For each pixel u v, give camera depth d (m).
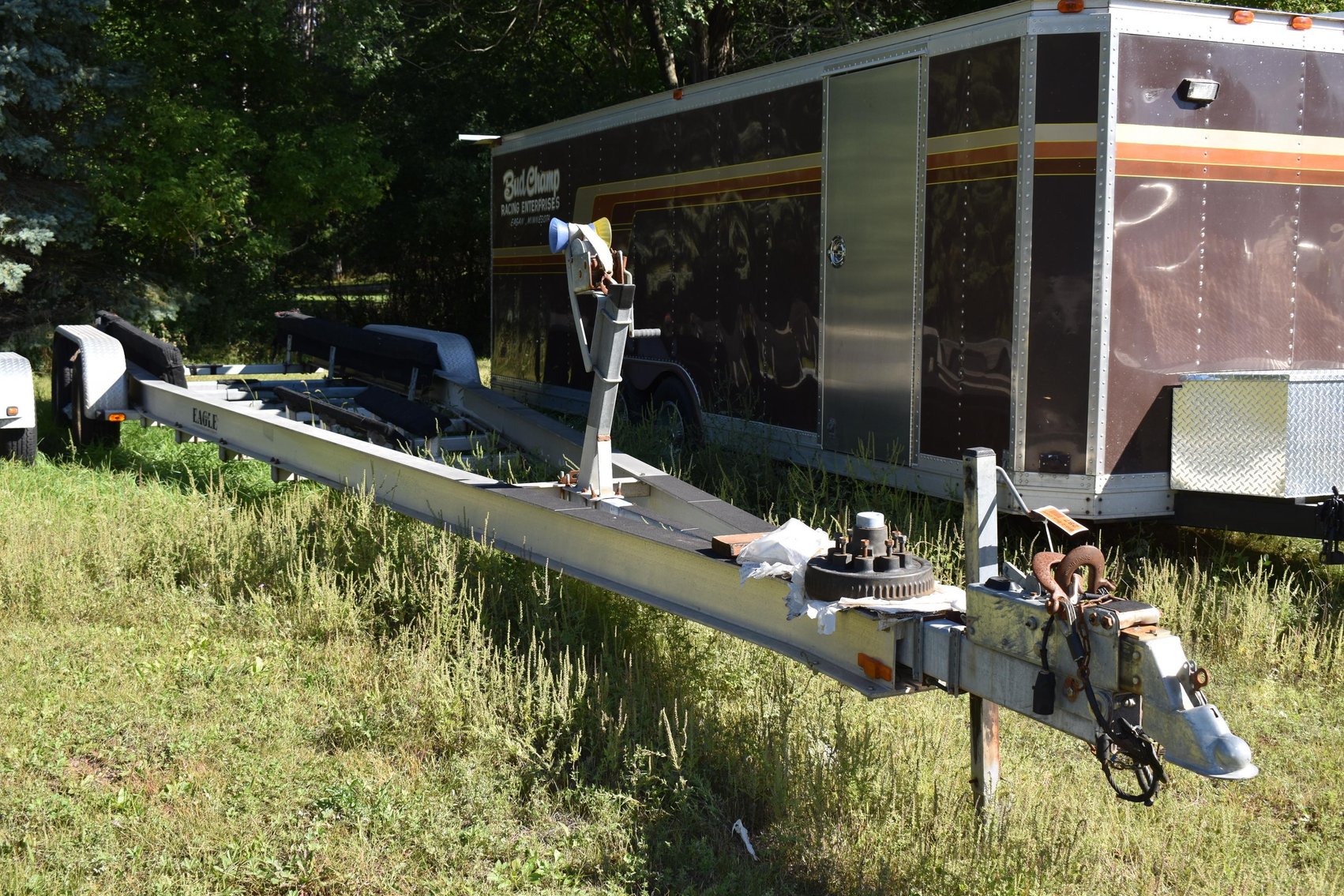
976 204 6.23
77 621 5.39
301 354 11.59
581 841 3.64
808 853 3.54
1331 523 5.51
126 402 9.20
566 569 4.78
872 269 7.00
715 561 3.96
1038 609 2.98
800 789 3.78
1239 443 5.80
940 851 3.46
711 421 8.62
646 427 8.70
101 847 3.50
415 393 9.20
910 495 6.85
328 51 17.73
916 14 18.14
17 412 8.43
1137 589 5.71
